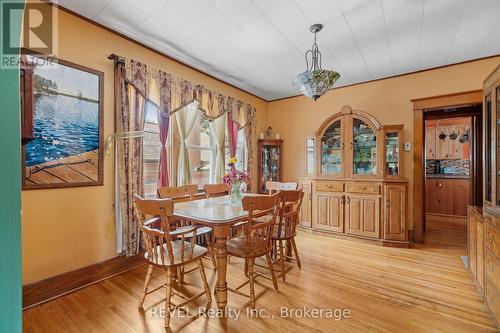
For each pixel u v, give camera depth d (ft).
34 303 6.25
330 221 12.45
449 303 6.43
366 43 8.87
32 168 6.32
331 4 6.69
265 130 16.30
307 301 6.51
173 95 9.81
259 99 15.83
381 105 12.42
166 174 9.49
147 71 8.80
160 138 9.32
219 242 6.05
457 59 10.27
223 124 12.51
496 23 7.58
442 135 17.24
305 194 13.41
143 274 8.06
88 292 6.93
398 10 6.95
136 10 6.98
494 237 5.63
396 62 10.56
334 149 12.90
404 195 10.79
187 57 10.05
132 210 8.25
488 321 5.69
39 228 6.46
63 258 6.91
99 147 7.69
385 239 11.04
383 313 5.99
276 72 11.69
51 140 6.64
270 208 6.41
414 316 5.88
